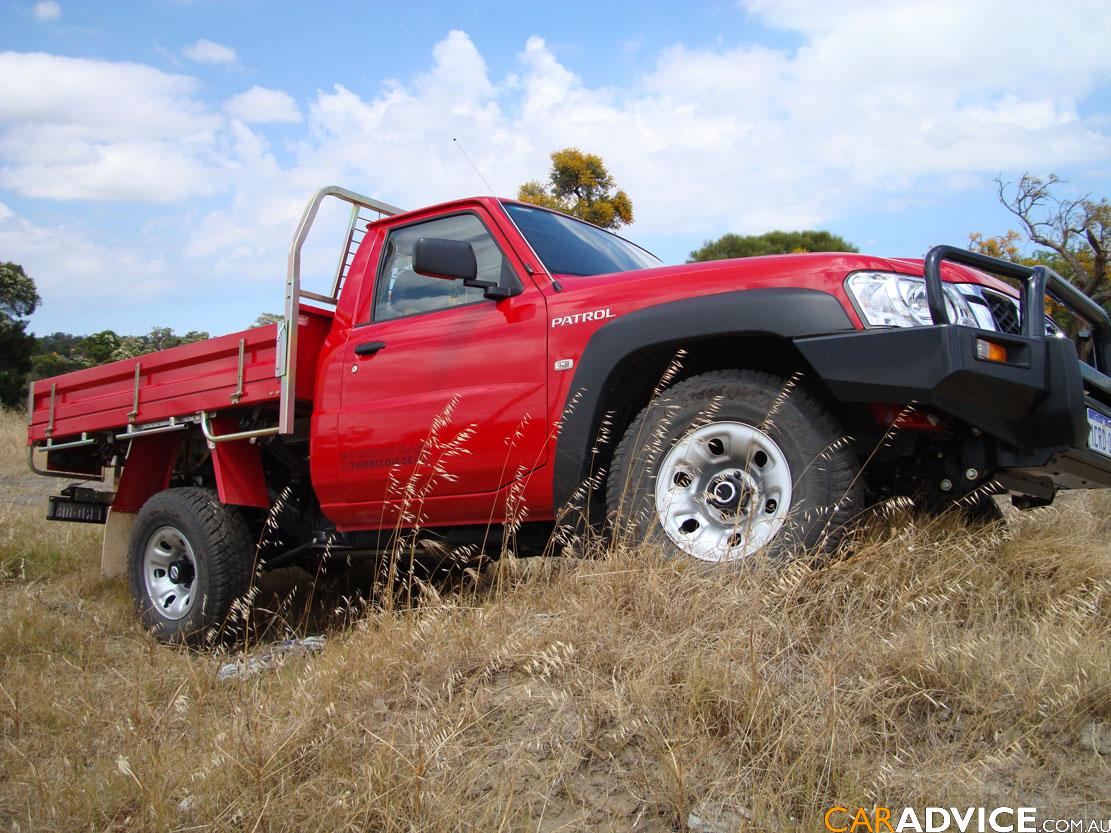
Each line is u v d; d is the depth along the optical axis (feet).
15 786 9.84
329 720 9.78
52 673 13.00
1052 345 10.50
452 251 13.01
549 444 12.64
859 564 10.44
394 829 8.01
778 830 7.33
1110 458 11.64
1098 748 8.04
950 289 11.33
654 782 8.11
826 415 11.07
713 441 11.68
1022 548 11.45
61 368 103.40
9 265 98.07
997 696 8.62
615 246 16.14
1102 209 45.57
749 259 11.94
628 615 10.59
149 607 16.31
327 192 16.03
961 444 11.46
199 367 16.58
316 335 15.90
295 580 19.38
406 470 14.07
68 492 19.45
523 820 7.95
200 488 16.55
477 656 10.69
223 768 9.18
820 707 8.53
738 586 10.34
